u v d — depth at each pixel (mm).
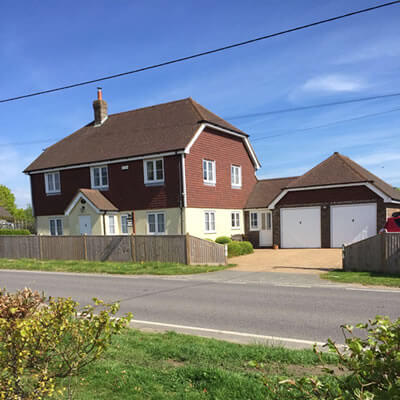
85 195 24281
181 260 18000
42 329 3768
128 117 29484
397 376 2594
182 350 5754
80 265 18781
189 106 26875
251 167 30734
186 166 22922
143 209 24078
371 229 22047
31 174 28891
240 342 6535
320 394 2941
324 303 9227
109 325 3904
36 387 3855
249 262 18500
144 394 4336
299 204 24234
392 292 10359
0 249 23922
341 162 24000
